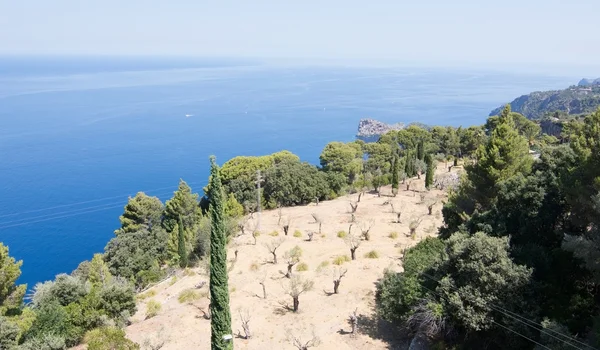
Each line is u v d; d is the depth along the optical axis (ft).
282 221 191.72
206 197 260.83
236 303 112.88
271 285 123.34
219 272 75.36
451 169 271.69
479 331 76.13
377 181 244.83
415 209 193.16
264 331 98.48
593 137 79.87
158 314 115.44
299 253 143.95
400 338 91.20
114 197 431.43
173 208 226.17
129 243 196.65
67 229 340.59
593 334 62.08
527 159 121.70
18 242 313.53
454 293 75.51
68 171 529.04
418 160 271.08
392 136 381.40
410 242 150.71
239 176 249.34
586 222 81.51
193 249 177.17
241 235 174.50
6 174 505.66
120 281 154.71
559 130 386.32
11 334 90.74
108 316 107.96
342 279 122.42
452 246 81.66
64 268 272.72
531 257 79.15
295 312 106.01
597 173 74.23
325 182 239.91
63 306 111.55
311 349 89.04
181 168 562.66
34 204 404.98
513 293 71.46
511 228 92.84
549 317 69.87
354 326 93.71
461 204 128.36
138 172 536.42
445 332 79.92
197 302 120.26
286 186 229.45
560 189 86.07
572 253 79.77
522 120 289.33
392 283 94.43
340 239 159.12
